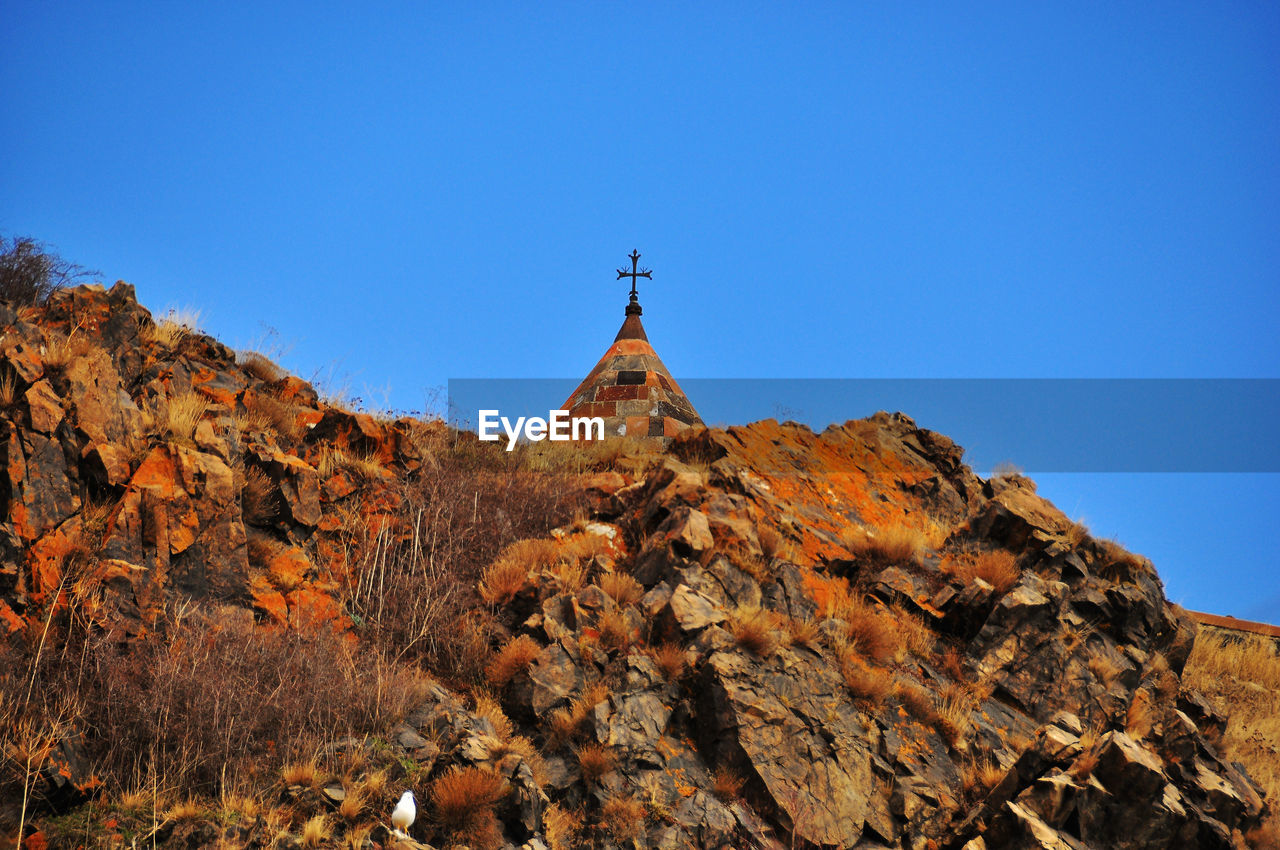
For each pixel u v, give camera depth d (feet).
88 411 30.73
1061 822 28.50
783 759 29.40
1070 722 32.45
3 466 27.50
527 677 30.81
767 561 37.45
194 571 30.35
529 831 25.46
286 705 26.89
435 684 31.17
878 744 31.55
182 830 23.06
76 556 27.68
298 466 36.45
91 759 24.58
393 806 24.95
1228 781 34.47
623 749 28.58
